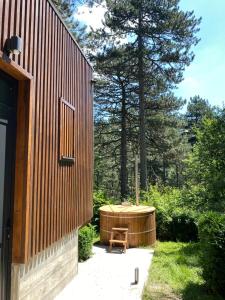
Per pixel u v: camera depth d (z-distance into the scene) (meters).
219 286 6.08
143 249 10.08
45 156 4.91
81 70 7.09
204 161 9.85
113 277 6.98
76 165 6.60
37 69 4.64
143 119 20.97
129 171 30.28
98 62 20.97
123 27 19.98
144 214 10.56
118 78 23.58
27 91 4.30
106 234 10.57
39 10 4.74
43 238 4.79
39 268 5.01
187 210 11.55
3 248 3.97
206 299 5.94
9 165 4.11
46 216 4.93
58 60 5.59
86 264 8.09
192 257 8.91
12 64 3.84
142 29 19.75
